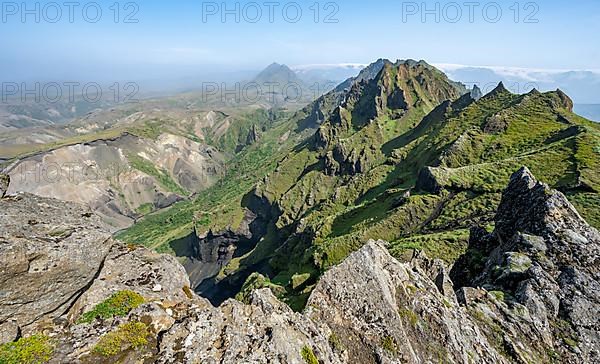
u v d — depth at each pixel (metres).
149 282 18.92
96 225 19.20
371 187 197.38
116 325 15.78
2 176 18.92
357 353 19.84
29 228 16.59
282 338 16.23
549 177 96.88
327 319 21.19
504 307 28.16
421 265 34.66
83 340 14.89
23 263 14.97
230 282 198.38
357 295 22.23
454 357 21.28
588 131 118.56
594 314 28.03
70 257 16.47
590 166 92.94
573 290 29.64
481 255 42.47
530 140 140.62
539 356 25.11
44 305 15.88
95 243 17.81
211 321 16.45
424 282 26.12
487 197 104.94
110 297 17.09
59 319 16.06
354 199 196.62
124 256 19.69
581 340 26.42
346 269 23.48
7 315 14.87
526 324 26.73
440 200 115.31
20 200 18.42
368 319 21.25
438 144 181.50
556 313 28.36
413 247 82.12
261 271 176.50
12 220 16.53
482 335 24.67
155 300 17.95
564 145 112.06
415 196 120.06
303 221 193.38
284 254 168.75
